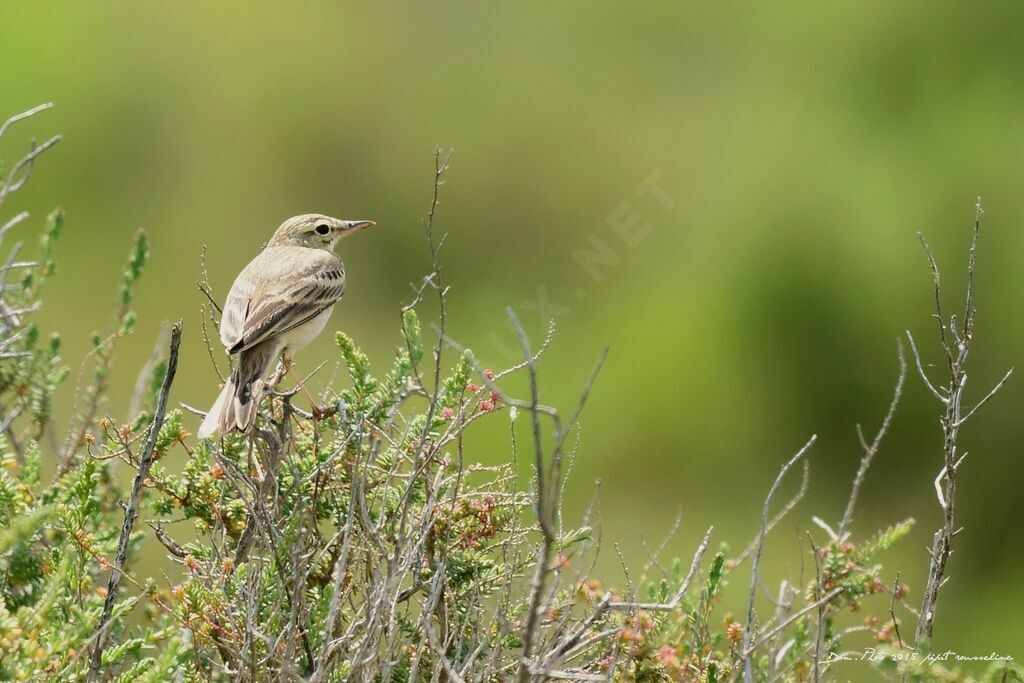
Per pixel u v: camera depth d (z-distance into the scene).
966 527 15.55
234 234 18.88
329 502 7.03
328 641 5.91
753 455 16.23
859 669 9.14
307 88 19.38
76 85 19.20
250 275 9.06
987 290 16.92
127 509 6.29
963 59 19.28
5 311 7.66
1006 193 17.75
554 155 18.81
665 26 20.06
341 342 7.47
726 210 18.19
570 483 15.48
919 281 17.03
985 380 16.28
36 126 18.98
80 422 8.73
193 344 16.31
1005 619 14.58
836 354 16.56
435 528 6.83
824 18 19.84
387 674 6.02
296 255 9.38
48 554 6.89
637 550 12.70
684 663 6.66
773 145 18.86
